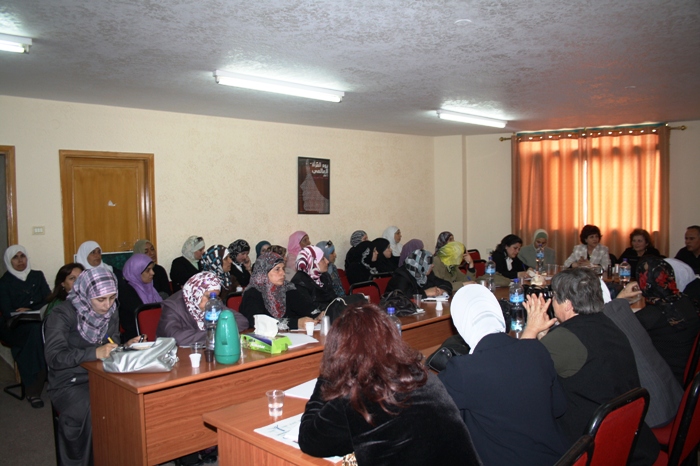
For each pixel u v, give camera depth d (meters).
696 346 2.70
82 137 5.25
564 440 1.70
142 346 2.66
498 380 1.67
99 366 2.68
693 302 3.45
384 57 3.94
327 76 4.48
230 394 2.76
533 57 4.00
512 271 6.12
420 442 1.36
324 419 1.45
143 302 4.37
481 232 8.73
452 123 7.19
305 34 3.38
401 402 1.38
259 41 3.50
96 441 2.75
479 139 8.68
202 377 2.55
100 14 2.98
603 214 7.95
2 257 5.29
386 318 1.50
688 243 5.99
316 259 4.66
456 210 8.67
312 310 3.86
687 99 5.76
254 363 2.74
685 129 7.47
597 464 1.60
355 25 3.24
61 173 5.14
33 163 5.00
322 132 7.24
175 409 2.54
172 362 2.65
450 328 4.31
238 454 1.95
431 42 3.60
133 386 2.38
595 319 2.14
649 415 2.37
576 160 8.04
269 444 1.78
